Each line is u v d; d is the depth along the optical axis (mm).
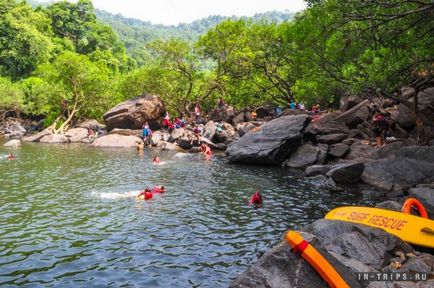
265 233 12133
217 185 19969
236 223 13203
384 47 19750
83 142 46625
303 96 30125
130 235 11914
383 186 18656
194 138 37625
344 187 19062
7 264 9609
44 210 14883
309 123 29203
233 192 18250
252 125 37062
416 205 10258
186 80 53906
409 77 20031
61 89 53281
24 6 98562
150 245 11039
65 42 104062
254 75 46562
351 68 19078
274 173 23812
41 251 10516
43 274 9039
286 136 27125
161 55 51562
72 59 51969
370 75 18000
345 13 17578
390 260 7375
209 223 13195
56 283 8562
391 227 8961
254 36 42688
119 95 58688
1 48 84188
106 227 12727
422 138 21234
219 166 26859
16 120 72188
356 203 15766
